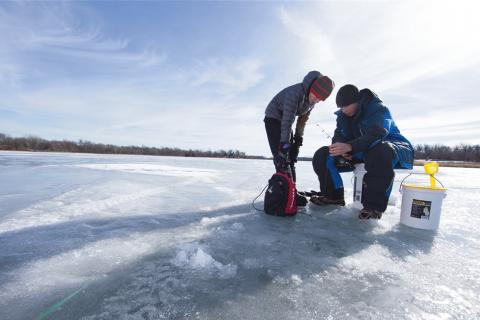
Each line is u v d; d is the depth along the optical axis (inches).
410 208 80.3
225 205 110.7
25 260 52.0
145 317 35.3
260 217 89.8
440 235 72.8
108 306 37.5
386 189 85.7
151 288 42.4
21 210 92.1
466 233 74.8
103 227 75.1
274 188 91.5
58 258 53.2
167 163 534.3
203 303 38.7
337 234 72.1
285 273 48.4
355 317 36.0
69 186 151.4
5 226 73.8
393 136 96.3
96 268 49.0
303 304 38.8
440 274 49.1
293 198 90.3
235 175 273.4
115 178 203.3
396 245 64.2
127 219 84.6
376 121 83.7
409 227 80.1
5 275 45.8
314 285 44.4
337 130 105.0
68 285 42.9
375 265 52.5
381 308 38.1
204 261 51.3
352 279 46.7
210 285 43.7
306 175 300.7
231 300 39.6
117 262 51.7
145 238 66.0
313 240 66.8
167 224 79.4
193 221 83.6
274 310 37.3
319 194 117.0
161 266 50.3
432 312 37.4
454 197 144.3
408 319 35.8
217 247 60.6
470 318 36.1
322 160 109.0
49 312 35.9
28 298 39.1
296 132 118.4
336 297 40.8
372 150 86.0
